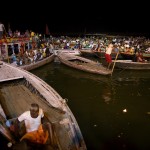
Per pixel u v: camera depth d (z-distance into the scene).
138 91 13.48
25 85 10.23
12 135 5.71
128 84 14.93
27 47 23.81
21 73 11.42
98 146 7.58
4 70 11.92
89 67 17.34
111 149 7.43
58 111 7.26
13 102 8.34
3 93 9.22
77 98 11.98
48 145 5.31
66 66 19.31
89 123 9.16
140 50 22.05
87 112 10.22
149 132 8.58
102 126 8.95
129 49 21.81
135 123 9.29
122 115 10.01
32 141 5.30
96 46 26.14
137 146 7.64
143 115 10.04
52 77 16.28
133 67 18.17
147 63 18.09
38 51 21.05
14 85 10.26
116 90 13.58
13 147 5.15
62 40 30.78
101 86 14.30
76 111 10.28
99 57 24.48
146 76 17.11
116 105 11.15
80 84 14.63
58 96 8.26
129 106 11.07
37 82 9.87
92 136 8.19
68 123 6.33
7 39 20.03
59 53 21.52
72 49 27.78
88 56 25.58
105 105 11.10
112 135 8.30
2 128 5.69
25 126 5.73
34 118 5.69
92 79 15.90
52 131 5.74
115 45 25.72
